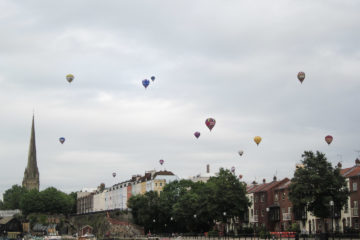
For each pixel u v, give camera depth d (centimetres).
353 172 11306
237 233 13550
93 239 16362
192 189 18025
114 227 19400
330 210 9806
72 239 16575
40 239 15825
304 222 12519
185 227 17388
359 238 8512
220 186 13362
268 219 14312
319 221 11762
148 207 18462
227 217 13388
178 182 19675
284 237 10481
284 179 14475
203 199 14400
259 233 11075
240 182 13662
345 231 10100
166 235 15700
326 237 7825
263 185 15662
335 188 9931
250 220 15462
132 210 19438
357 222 10694
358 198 10750
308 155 10144
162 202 18375
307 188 9812
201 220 14838
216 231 13175
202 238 12725
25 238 17100
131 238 15475
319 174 9925
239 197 13250
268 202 14400
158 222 18475
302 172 10012
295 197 10031
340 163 12794
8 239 17075
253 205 15312
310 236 9875
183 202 16100
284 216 13462
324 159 10081
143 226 18775
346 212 11088
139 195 19450
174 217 16438
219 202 13262
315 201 9994
